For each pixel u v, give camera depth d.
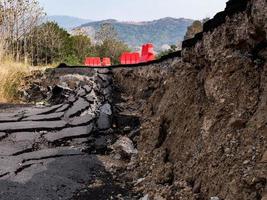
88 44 47.09
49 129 8.26
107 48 55.16
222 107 4.70
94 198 5.50
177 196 4.83
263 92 4.17
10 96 11.90
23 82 12.96
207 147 4.73
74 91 11.02
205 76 5.59
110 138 8.37
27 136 7.80
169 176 5.45
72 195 5.64
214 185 4.21
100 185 6.01
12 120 8.47
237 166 3.96
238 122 4.32
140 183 5.83
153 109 8.39
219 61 4.95
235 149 4.17
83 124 8.77
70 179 6.18
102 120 9.11
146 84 10.41
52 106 9.71
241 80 4.57
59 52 32.81
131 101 10.89
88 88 11.23
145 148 6.86
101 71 13.32
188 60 6.48
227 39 4.83
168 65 8.93
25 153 7.08
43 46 30.39
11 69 13.44
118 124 9.06
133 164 6.74
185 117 5.96
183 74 6.63
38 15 21.48
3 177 5.92
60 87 11.27
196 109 5.71
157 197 5.11
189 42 6.37
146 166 6.30
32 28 22.17
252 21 4.23
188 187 4.79
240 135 4.23
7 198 5.30
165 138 6.52
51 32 31.97
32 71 13.71
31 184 5.81
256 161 3.79
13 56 16.00
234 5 4.71
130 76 12.09
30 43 25.77
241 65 4.62
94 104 10.13
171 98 6.80
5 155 6.81
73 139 8.12
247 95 4.41
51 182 5.95
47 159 6.95
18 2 19.86
